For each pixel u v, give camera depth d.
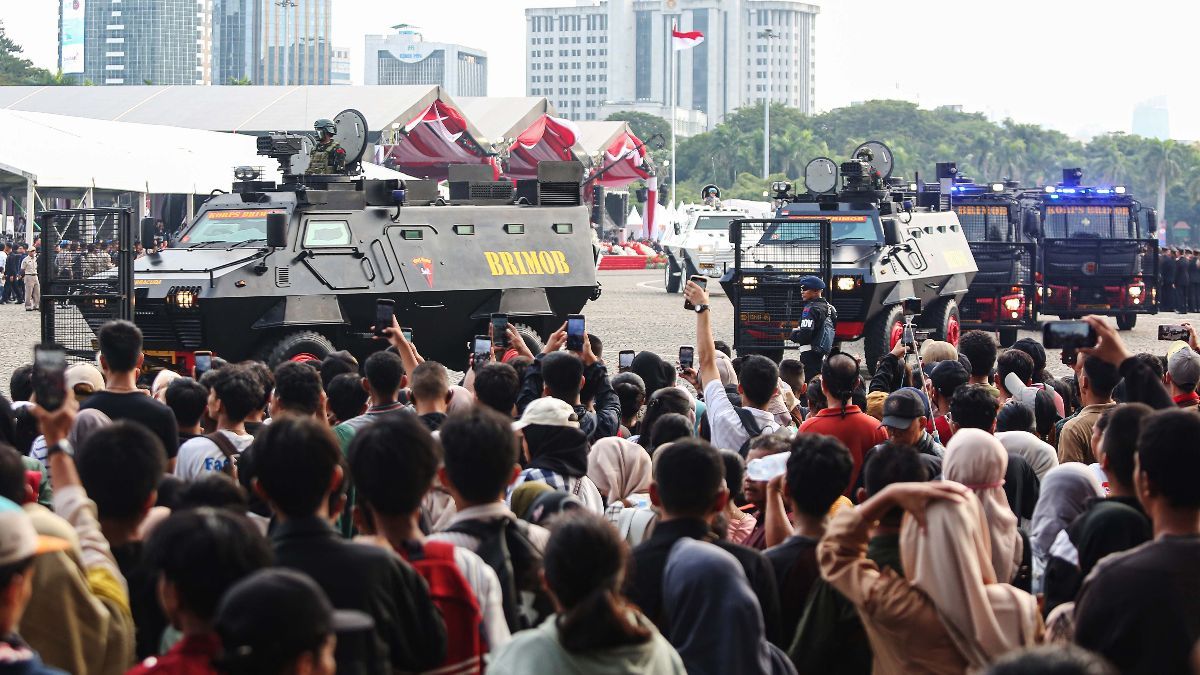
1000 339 30.91
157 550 4.25
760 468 6.41
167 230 51.00
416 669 4.88
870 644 5.71
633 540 6.59
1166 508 5.05
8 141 41.66
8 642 4.15
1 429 8.19
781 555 6.03
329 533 4.89
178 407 8.62
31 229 41.16
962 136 166.75
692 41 79.81
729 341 28.80
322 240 19.09
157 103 68.31
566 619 4.54
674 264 48.19
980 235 30.86
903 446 6.06
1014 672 3.09
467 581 5.12
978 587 5.17
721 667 5.12
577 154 71.25
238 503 5.86
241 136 53.66
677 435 7.99
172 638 5.05
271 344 18.66
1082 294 33.44
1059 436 9.58
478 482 5.54
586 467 7.30
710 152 149.75
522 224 21.20
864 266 22.84
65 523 5.03
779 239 22.27
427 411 8.20
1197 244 161.00
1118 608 4.80
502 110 70.38
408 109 62.25
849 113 169.50
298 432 4.91
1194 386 9.21
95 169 42.34
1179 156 157.50
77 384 9.04
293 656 3.62
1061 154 166.00
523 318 21.16
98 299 16.98
